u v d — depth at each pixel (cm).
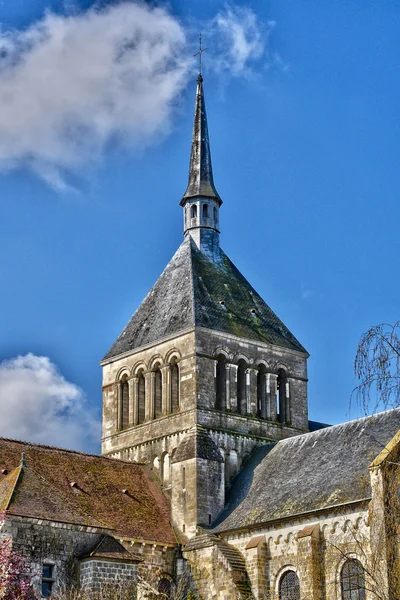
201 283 9956
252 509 8506
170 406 9438
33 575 7069
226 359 9519
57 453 8806
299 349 10138
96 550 7350
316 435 8906
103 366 10250
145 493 9038
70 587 7212
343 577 7481
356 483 7750
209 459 8944
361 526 7450
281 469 8812
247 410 9531
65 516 7419
